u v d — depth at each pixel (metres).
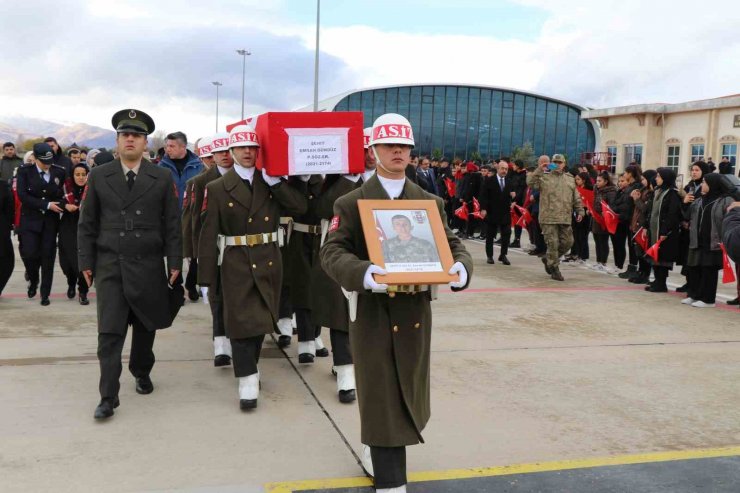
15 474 3.50
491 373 5.42
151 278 4.46
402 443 3.11
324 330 7.09
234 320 4.52
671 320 7.47
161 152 13.20
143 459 3.71
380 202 3.13
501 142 52.56
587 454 3.88
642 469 3.68
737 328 7.11
